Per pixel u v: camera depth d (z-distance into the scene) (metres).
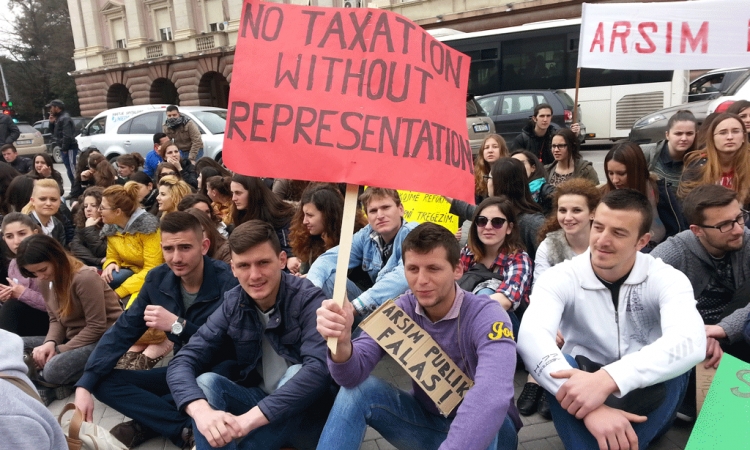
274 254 2.65
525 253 3.52
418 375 2.22
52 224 5.64
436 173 2.26
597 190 3.47
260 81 2.29
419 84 2.28
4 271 5.05
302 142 2.23
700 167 4.36
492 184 4.41
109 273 4.93
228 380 2.72
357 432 2.30
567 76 14.80
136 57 30.41
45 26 46.25
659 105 13.91
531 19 19.09
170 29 29.53
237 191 4.77
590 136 14.79
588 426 2.07
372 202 3.50
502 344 2.14
